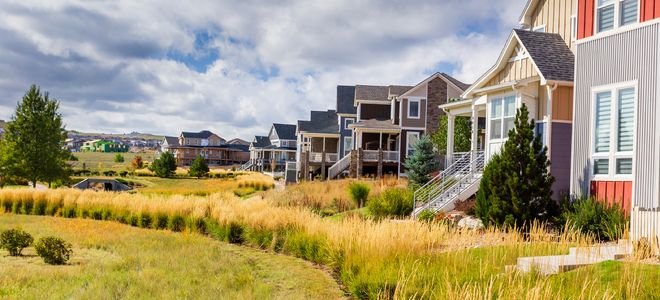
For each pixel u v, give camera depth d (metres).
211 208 21.23
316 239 14.60
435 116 43.62
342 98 57.78
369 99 49.06
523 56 19.69
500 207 15.05
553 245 11.22
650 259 9.70
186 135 123.38
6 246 14.67
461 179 20.56
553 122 17.72
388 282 9.53
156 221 21.75
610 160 14.52
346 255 12.33
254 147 94.75
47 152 40.91
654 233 10.19
